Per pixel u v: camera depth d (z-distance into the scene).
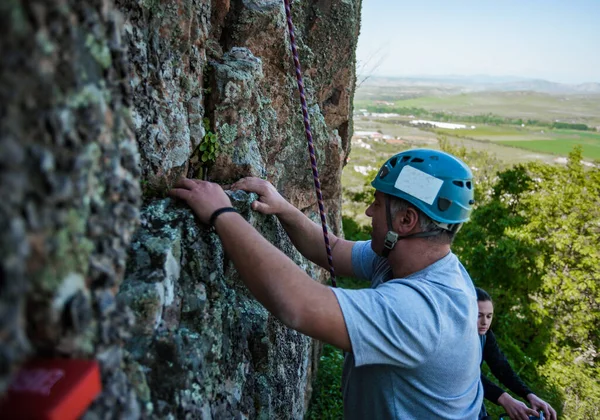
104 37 1.04
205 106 2.21
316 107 4.18
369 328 1.49
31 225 0.77
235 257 1.66
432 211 1.68
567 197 14.62
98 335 1.03
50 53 0.82
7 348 0.70
